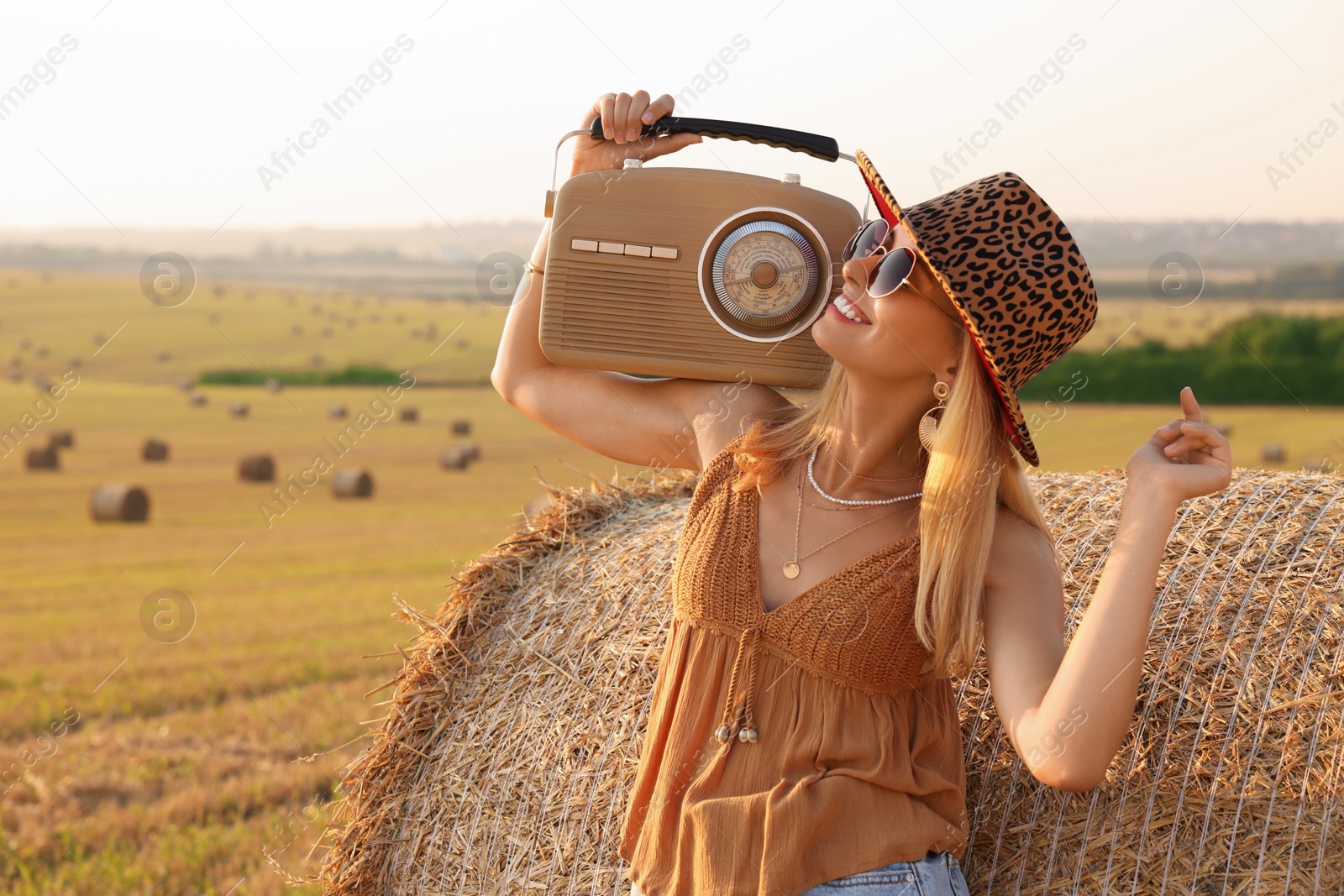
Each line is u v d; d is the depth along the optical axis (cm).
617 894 199
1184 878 165
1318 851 159
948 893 143
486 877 217
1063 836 176
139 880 330
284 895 321
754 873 136
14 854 349
